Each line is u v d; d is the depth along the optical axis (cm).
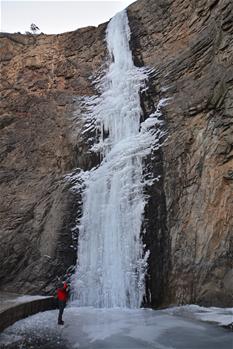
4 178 2072
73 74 2314
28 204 1927
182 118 1628
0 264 1778
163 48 1986
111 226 1616
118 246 1556
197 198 1431
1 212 1947
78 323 1145
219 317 1098
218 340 920
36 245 1789
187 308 1252
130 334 1008
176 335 974
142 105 1866
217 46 1567
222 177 1380
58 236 1739
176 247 1405
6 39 2519
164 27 2030
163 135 1662
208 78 1591
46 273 1673
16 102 2314
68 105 2194
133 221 1550
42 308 1370
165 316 1182
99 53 2320
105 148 1889
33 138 2177
